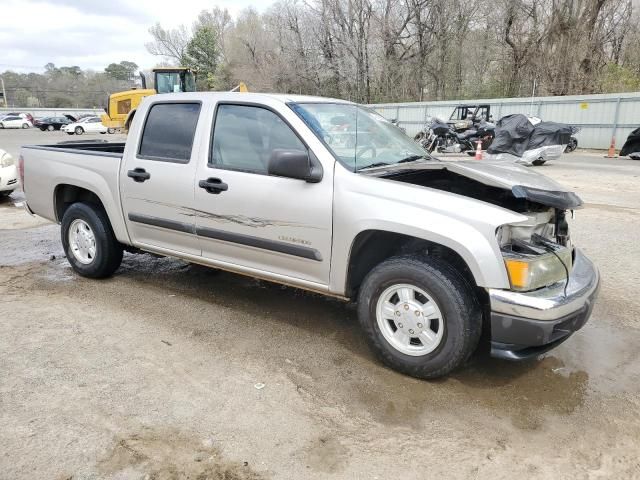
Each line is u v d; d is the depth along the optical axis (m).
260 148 3.80
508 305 2.94
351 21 38.88
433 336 3.21
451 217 3.06
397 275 3.26
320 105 4.04
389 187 3.28
